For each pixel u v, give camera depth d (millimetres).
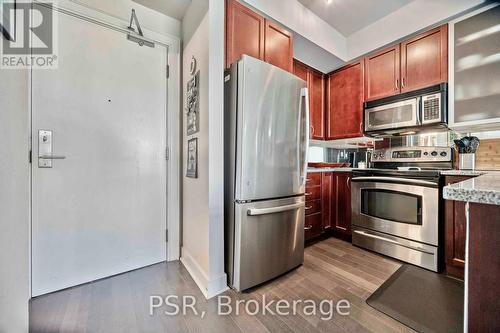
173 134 2082
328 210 2713
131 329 1204
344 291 1583
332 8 2260
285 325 1242
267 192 1674
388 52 2408
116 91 1793
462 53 1933
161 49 2016
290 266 1855
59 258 1573
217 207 1582
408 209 2035
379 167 2707
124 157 1839
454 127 2012
